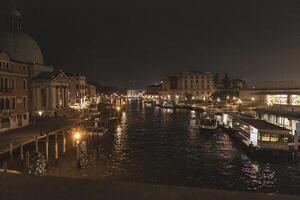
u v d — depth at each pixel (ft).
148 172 110.63
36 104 262.67
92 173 108.27
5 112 171.73
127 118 329.93
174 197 21.80
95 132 195.11
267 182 98.84
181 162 125.59
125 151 147.43
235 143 168.25
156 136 198.29
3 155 116.57
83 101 426.10
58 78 277.85
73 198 22.59
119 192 22.85
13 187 24.35
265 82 348.79
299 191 90.68
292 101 279.28
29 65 263.29
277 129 128.26
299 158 125.18
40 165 116.16
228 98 454.40
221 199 21.13
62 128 175.73
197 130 227.20
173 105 515.50
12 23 288.71
